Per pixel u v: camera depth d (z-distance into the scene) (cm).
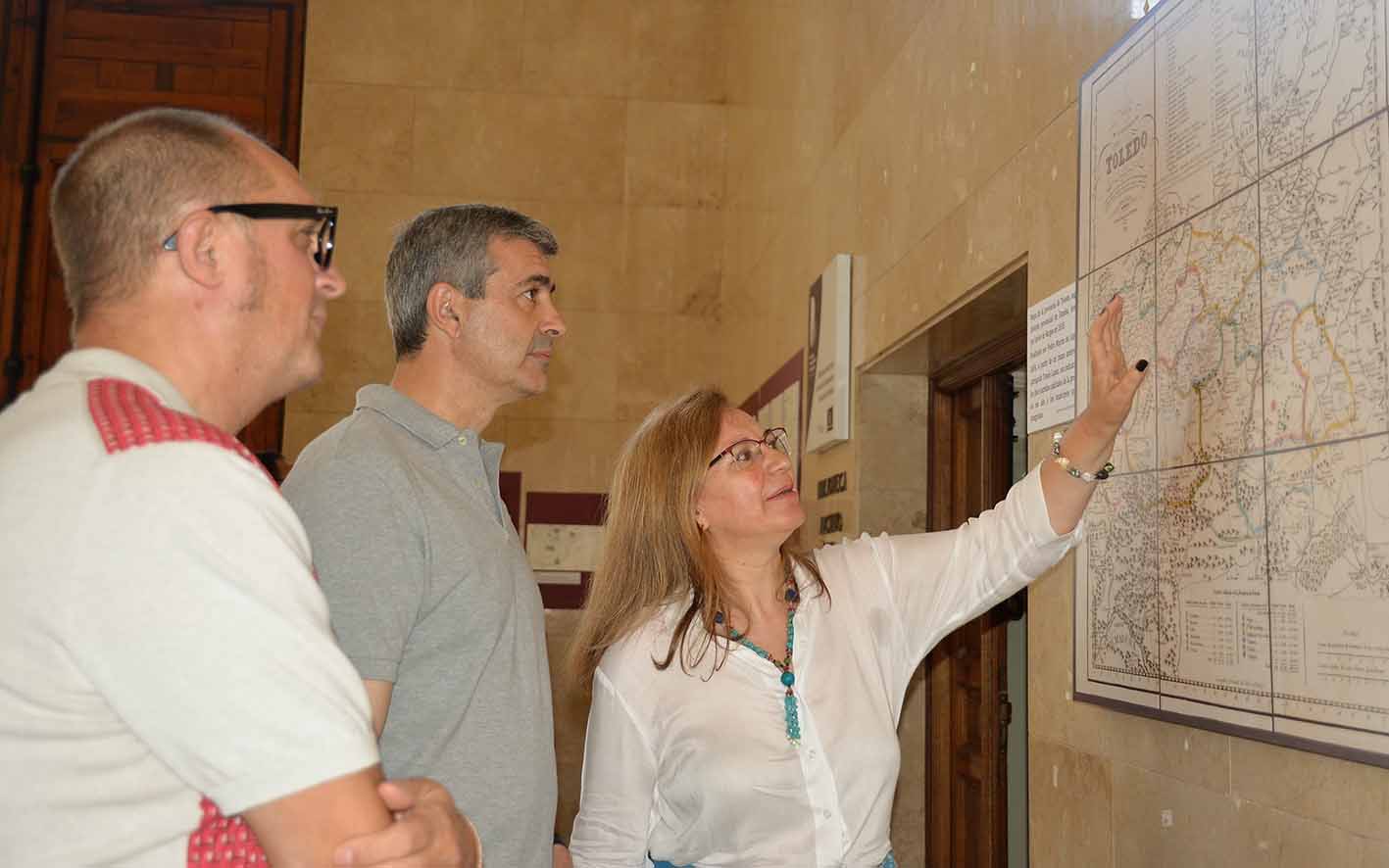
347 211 684
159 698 90
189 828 97
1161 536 217
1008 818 402
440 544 164
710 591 214
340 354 670
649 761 210
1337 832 167
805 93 527
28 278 670
